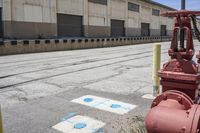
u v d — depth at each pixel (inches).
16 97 238.1
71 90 263.6
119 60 560.4
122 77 338.0
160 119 84.7
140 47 1141.7
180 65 105.0
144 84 290.4
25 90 265.4
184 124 80.4
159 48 218.8
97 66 454.6
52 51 890.1
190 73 102.6
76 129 162.4
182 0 123.6
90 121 175.0
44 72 383.9
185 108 92.6
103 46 1182.9
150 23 2046.0
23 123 172.9
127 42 1395.2
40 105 212.1
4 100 228.2
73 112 193.6
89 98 231.3
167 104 93.1
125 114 188.1
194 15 103.3
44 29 1024.2
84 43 1066.1
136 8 1797.5
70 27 1190.9
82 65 469.1
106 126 165.9
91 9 1318.9
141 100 223.8
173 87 106.9
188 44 104.1
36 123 172.7
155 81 224.4
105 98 231.1
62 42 951.0
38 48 853.2
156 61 220.2
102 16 1412.4
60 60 563.2
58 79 325.4
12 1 885.8
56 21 1083.9
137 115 184.4
